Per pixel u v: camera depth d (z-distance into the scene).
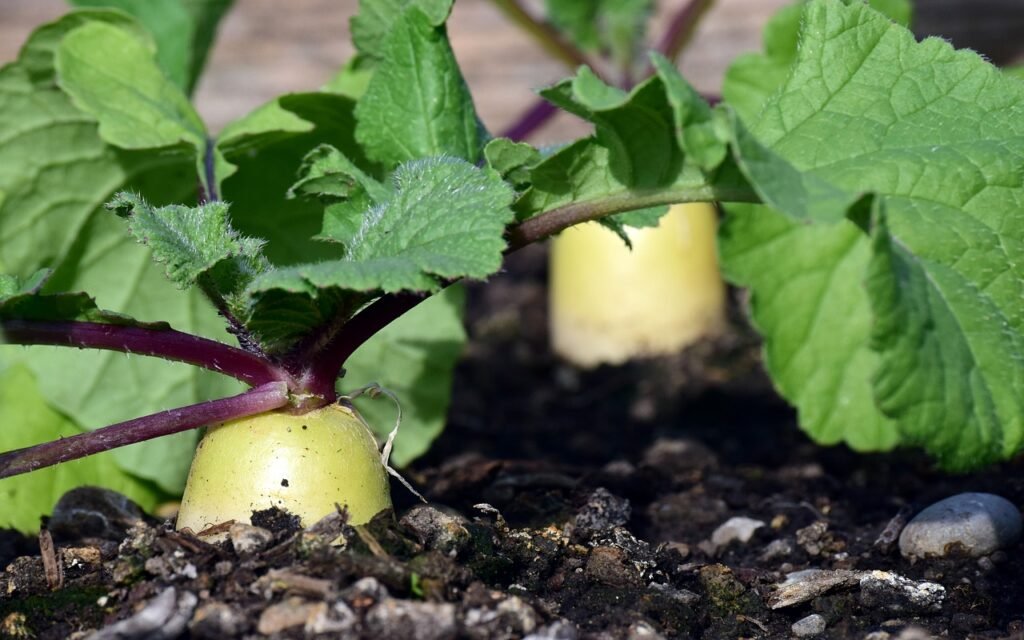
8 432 0.92
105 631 0.79
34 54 0.91
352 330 0.82
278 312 0.81
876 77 0.82
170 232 0.81
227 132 0.90
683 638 0.82
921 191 0.81
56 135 0.92
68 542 0.86
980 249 0.80
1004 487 0.91
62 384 0.93
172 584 0.80
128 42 0.92
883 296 0.77
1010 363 0.79
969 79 0.82
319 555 0.80
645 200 0.81
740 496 0.93
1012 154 0.81
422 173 0.82
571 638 0.79
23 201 0.93
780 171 0.78
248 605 0.79
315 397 0.82
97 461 0.92
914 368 0.77
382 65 0.86
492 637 0.79
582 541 0.85
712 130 0.78
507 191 0.80
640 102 0.79
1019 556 0.86
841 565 0.87
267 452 0.81
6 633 0.80
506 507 0.90
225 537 0.81
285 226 0.93
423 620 0.79
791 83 0.83
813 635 0.82
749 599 0.84
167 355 0.81
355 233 0.83
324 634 0.79
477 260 0.79
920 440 0.77
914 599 0.83
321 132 0.92
